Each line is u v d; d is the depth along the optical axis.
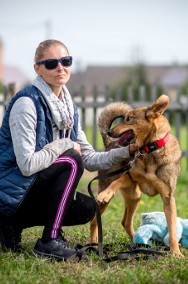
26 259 4.44
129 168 4.88
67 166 4.40
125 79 44.28
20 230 4.72
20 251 4.64
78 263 4.35
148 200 7.90
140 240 4.88
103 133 5.42
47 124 4.41
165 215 4.88
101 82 65.19
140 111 5.04
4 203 4.29
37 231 5.73
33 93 4.35
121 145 5.19
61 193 4.40
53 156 4.30
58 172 4.41
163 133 4.91
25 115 4.26
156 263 4.33
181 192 8.98
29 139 4.26
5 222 4.59
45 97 4.37
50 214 4.44
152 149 4.87
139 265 4.23
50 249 4.41
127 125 5.09
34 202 4.49
